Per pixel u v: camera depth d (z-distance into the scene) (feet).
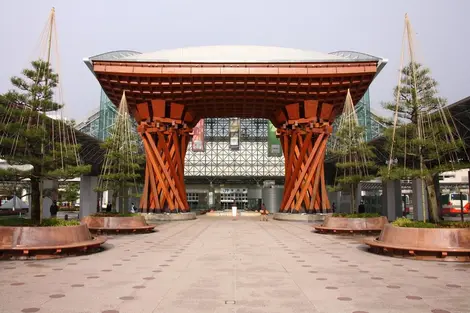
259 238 78.59
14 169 56.54
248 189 299.79
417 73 59.93
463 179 293.02
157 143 145.38
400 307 28.48
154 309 27.94
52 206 123.65
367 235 85.15
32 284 35.81
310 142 142.00
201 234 87.66
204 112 162.40
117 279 38.09
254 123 287.48
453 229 49.65
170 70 126.41
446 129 58.23
